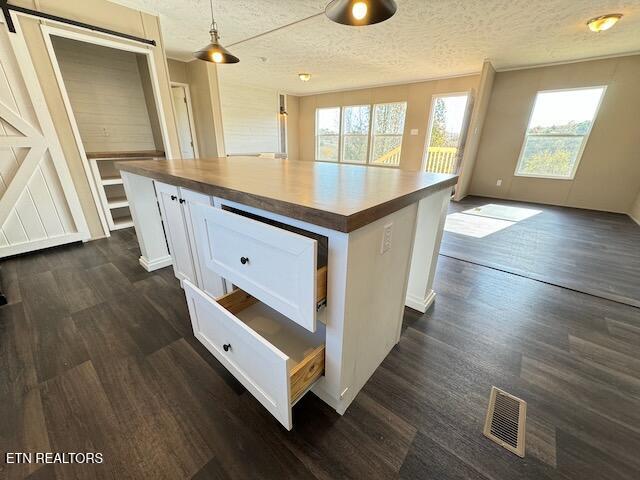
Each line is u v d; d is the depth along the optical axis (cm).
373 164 688
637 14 258
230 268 110
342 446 95
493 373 128
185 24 305
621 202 420
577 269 236
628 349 144
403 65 453
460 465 90
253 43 358
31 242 252
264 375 87
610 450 95
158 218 218
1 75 214
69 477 85
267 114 691
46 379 120
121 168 189
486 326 162
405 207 104
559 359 137
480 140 517
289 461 91
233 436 98
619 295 196
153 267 222
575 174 446
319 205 77
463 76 511
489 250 276
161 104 307
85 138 368
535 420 106
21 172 237
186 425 102
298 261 79
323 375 102
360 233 79
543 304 184
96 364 129
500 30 300
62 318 162
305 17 281
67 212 268
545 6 245
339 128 717
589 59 400
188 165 176
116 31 260
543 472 88
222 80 585
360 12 143
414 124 593
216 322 103
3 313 167
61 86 244
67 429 99
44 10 222
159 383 119
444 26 292
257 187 104
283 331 122
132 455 92
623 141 402
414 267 170
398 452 94
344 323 87
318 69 485
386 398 114
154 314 167
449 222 369
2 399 111
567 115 437
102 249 265
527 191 494
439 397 115
